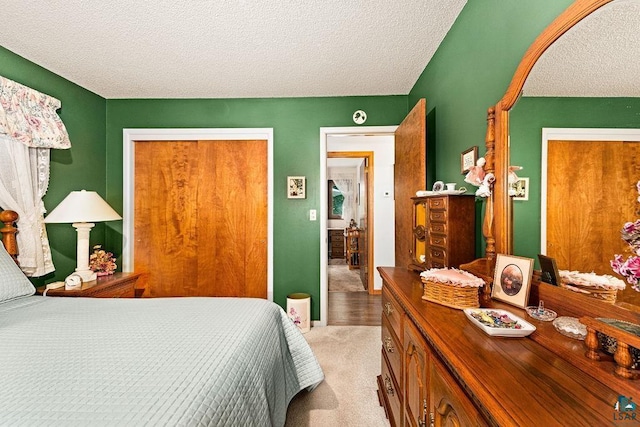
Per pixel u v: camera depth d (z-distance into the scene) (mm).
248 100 3217
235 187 3270
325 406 1834
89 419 686
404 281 1569
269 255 3227
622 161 744
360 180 5992
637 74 721
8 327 1251
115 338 1141
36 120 2277
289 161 3217
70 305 1582
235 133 3213
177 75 2688
